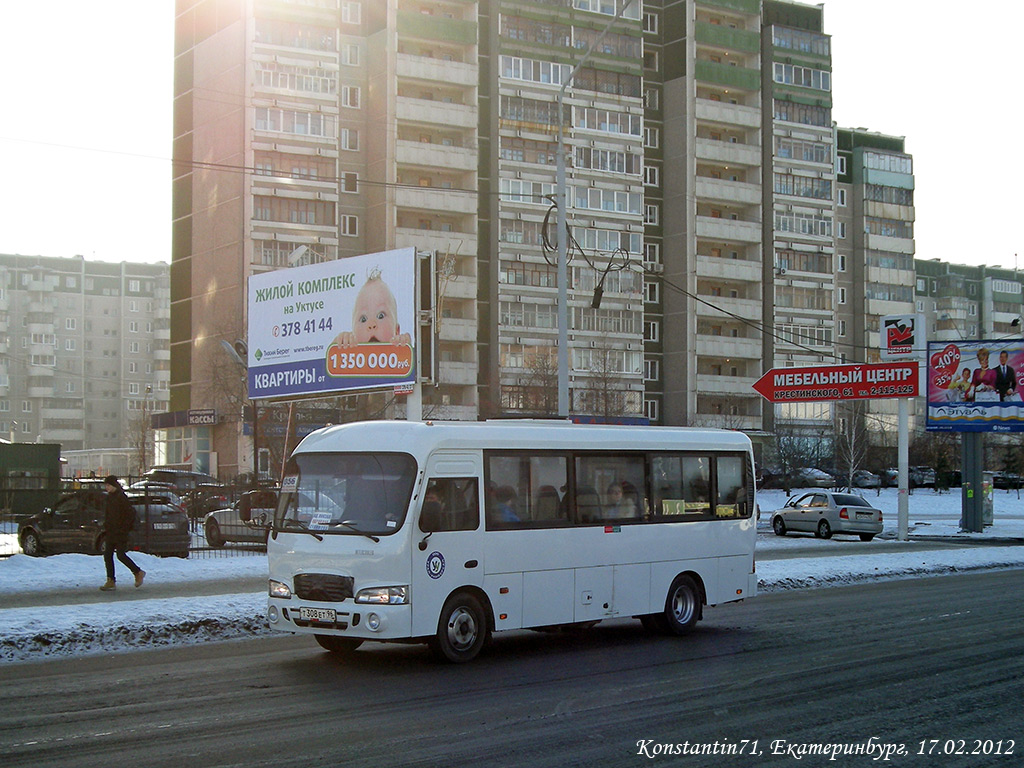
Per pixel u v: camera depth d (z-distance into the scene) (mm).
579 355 72125
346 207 68625
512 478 12086
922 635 13695
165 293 119500
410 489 11062
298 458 11836
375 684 10219
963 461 39688
